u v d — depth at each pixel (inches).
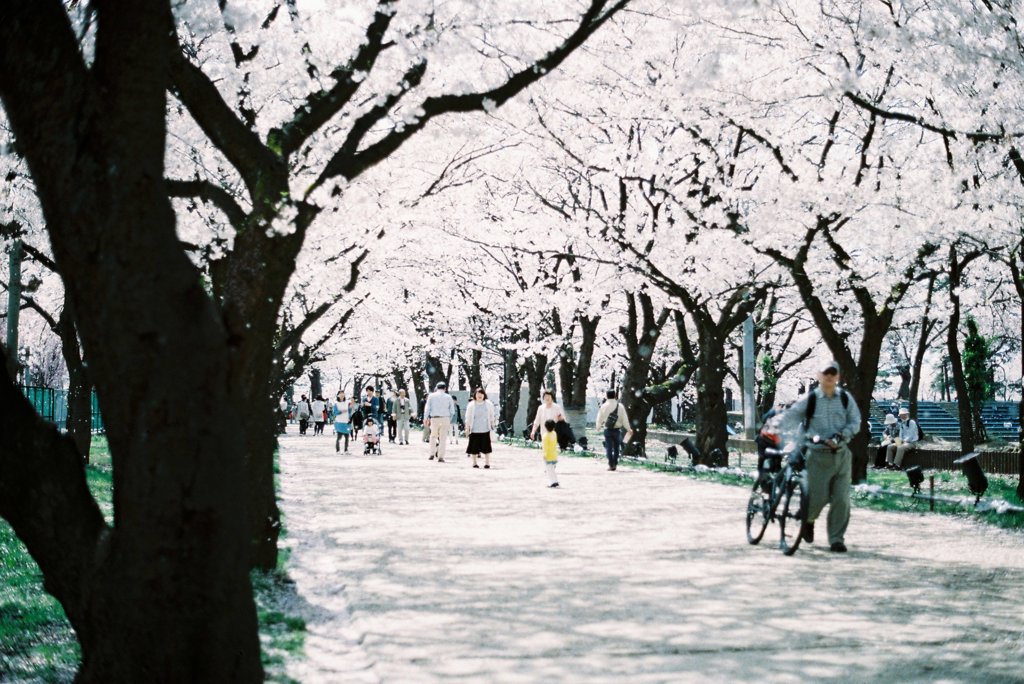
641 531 458.0
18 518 150.2
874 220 706.8
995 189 636.7
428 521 499.2
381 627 263.6
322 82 394.0
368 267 879.1
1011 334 1662.2
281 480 762.2
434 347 1643.7
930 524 490.9
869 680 210.7
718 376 892.6
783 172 706.8
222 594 138.7
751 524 424.5
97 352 137.9
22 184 508.4
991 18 501.0
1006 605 290.8
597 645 242.5
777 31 650.2
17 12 142.9
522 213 1057.5
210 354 137.9
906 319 1286.9
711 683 208.4
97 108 140.4
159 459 134.4
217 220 501.4
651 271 863.7
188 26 395.9
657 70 705.0
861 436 709.3
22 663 219.9
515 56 510.3
